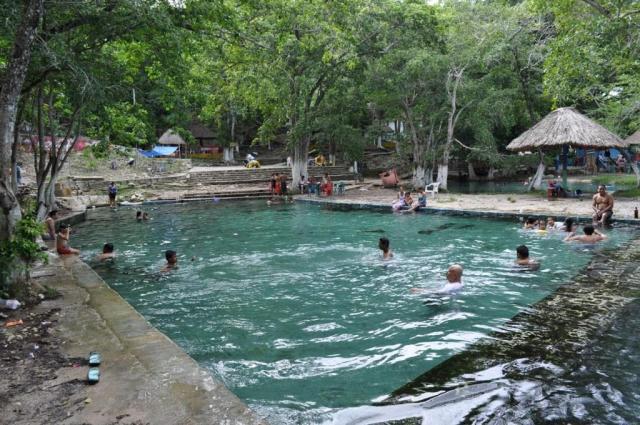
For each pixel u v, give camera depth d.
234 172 33.53
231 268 10.44
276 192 26.91
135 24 10.00
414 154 27.45
